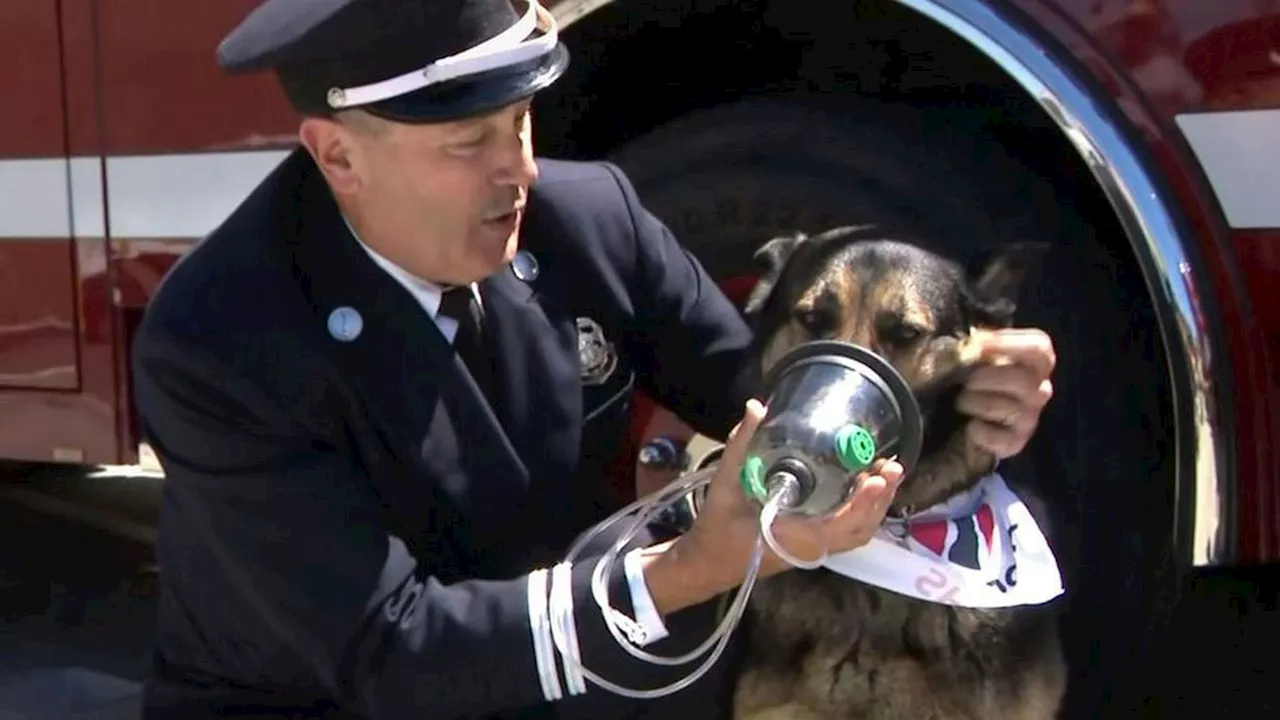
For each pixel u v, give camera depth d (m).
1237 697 3.10
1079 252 2.75
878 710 2.26
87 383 3.61
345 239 1.99
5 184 3.62
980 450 2.12
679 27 3.06
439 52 1.83
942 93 2.92
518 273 2.16
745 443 1.74
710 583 1.81
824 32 3.00
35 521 5.39
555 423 2.12
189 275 1.98
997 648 2.24
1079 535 2.72
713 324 2.35
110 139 3.45
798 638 2.28
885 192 2.86
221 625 2.05
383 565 1.89
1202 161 2.53
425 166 1.87
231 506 1.93
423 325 1.99
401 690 1.87
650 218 2.38
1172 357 2.56
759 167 2.94
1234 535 2.56
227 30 3.22
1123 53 2.57
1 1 3.52
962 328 2.05
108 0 3.38
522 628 1.84
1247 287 2.53
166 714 2.16
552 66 1.92
